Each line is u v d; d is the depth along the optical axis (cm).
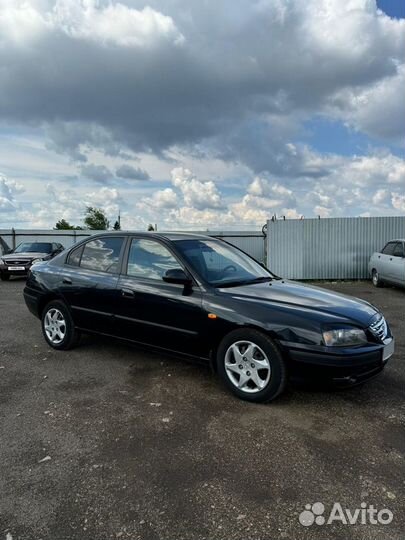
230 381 376
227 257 475
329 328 337
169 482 251
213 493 241
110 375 438
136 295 436
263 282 446
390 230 1491
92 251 511
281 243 1525
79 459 276
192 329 395
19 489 245
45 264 561
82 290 491
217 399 374
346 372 331
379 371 362
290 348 340
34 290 552
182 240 458
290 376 347
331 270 1518
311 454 283
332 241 1509
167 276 402
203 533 210
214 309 380
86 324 496
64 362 482
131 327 445
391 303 949
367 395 384
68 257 536
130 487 246
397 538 207
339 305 378
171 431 315
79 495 239
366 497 238
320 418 337
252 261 514
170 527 214
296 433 312
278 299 380
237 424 326
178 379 425
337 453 284
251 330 359
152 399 375
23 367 466
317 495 239
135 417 338
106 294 465
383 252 1274
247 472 262
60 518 220
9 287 1280
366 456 281
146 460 275
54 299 535
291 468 266
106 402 368
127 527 214
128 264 464
